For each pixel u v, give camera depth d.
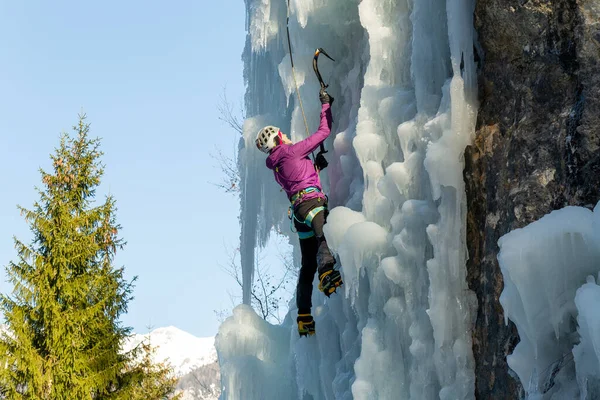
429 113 4.99
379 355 5.11
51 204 15.48
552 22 4.16
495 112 4.53
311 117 6.77
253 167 7.68
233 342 7.23
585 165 3.85
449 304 4.57
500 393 4.23
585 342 3.27
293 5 6.68
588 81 3.92
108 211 16.03
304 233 5.59
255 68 8.06
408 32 5.61
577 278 3.44
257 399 6.92
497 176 4.39
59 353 14.57
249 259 7.89
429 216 4.82
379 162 5.45
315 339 6.38
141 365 16.11
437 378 4.74
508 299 3.61
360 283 5.62
